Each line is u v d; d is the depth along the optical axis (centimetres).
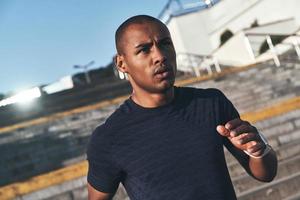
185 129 175
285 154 647
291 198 559
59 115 1078
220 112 181
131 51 169
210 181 171
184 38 2456
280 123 717
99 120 1110
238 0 2269
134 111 178
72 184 596
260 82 1207
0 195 567
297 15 1892
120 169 179
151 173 172
